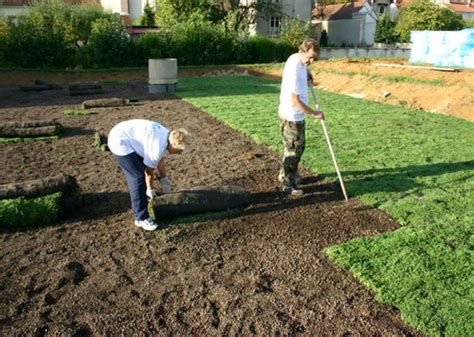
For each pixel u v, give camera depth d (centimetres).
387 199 555
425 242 443
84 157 759
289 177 573
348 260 414
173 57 2441
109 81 1988
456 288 369
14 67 2120
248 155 744
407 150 763
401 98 1324
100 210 535
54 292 375
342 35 4112
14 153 782
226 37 2538
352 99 1373
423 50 1809
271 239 462
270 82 1869
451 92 1212
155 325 335
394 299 358
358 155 736
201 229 483
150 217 490
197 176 654
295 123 539
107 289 379
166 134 452
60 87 1716
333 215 515
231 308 354
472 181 612
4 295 370
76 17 2292
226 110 1168
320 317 343
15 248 445
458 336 315
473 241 444
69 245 452
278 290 377
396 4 5772
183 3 2684
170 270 408
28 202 496
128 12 3897
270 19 3425
